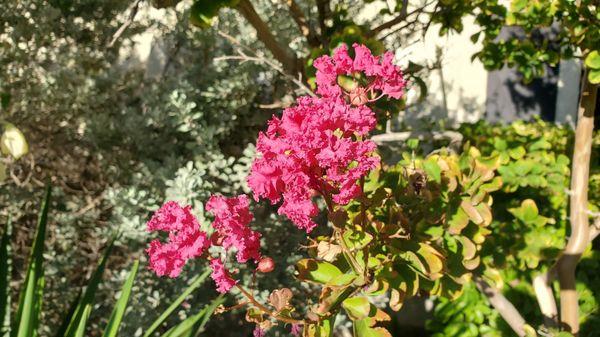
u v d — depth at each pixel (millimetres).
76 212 4285
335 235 1842
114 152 4258
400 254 1944
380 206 2066
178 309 3801
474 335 4176
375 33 3137
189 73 4340
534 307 4051
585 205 3062
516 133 4406
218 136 4250
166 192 3756
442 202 2238
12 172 4234
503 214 4121
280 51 3039
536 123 4719
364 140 1747
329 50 2787
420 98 3246
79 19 4379
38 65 4277
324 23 3201
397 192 2227
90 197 4340
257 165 1594
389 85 1758
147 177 4027
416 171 2242
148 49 4727
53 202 4277
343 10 3529
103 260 2701
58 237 4148
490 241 2805
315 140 1539
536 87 4949
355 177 1589
